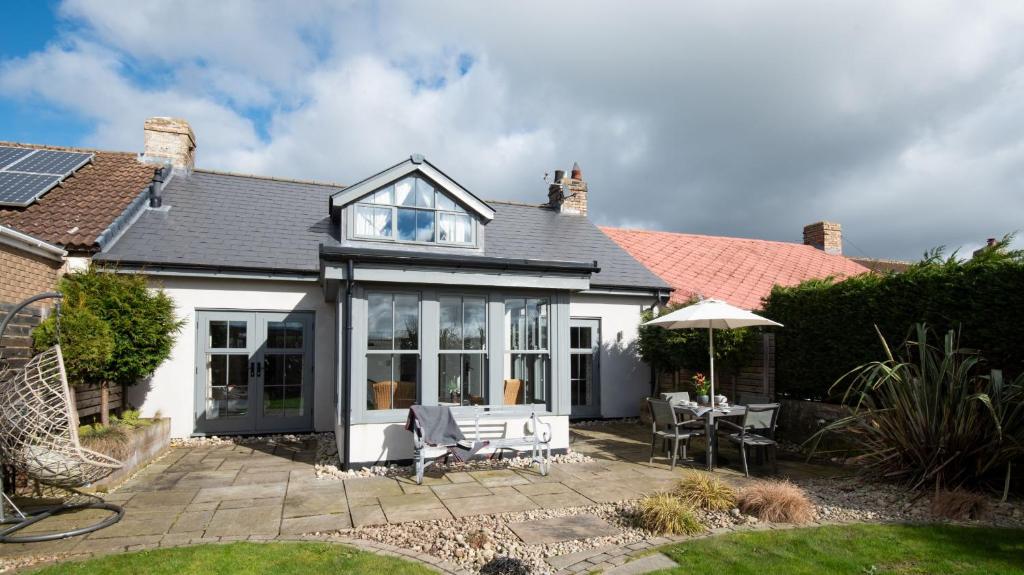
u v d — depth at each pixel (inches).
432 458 298.4
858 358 330.0
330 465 303.4
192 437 387.2
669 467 306.2
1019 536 186.2
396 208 456.1
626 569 161.6
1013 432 235.3
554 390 340.5
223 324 401.1
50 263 309.6
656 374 506.6
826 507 224.8
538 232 572.1
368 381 303.9
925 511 218.8
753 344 398.3
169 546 180.7
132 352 310.3
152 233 405.4
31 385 211.2
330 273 293.9
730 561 165.3
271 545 180.9
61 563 163.9
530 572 159.8
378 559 168.7
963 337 272.8
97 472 211.0
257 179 530.3
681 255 670.5
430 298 316.5
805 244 877.2
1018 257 260.4
